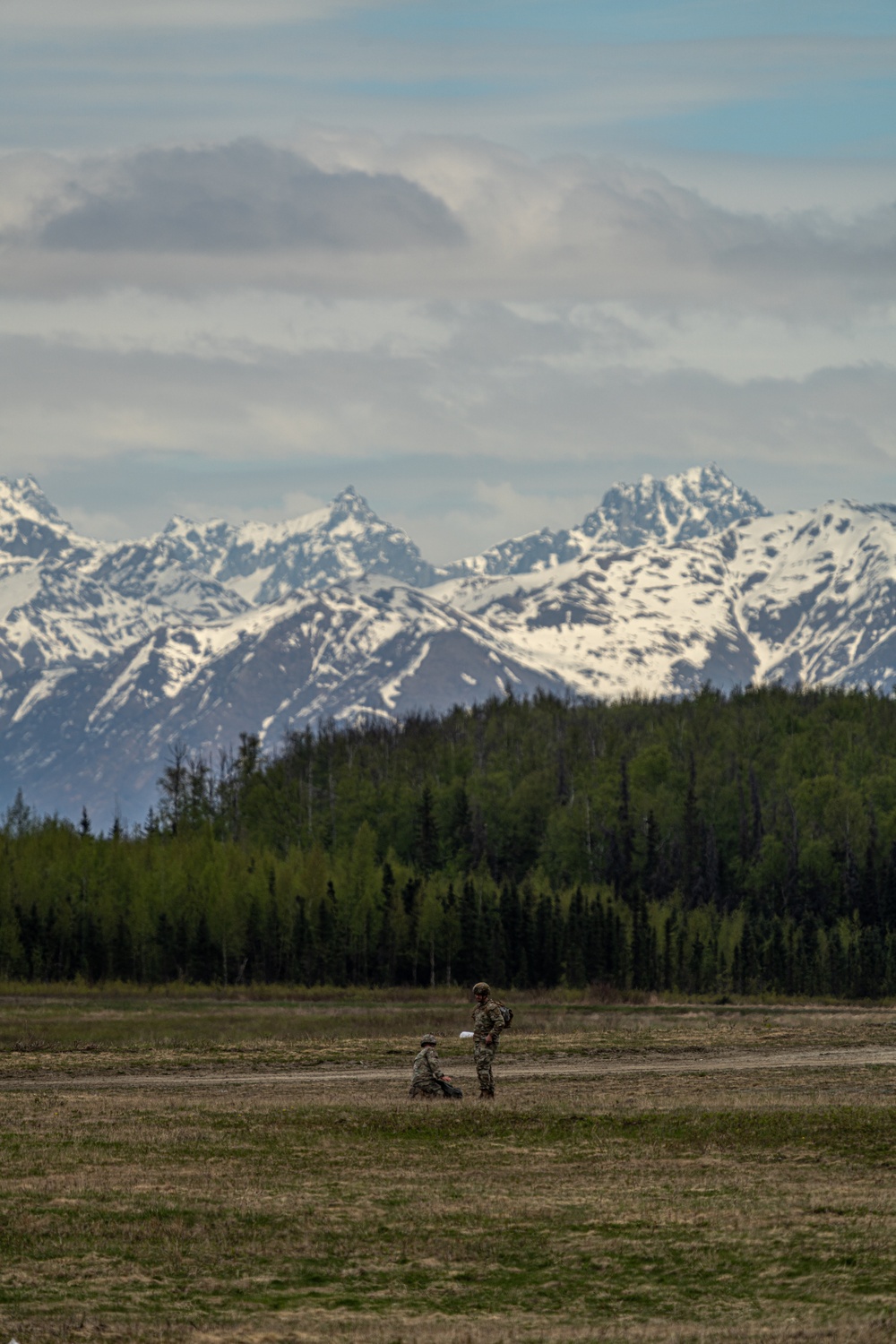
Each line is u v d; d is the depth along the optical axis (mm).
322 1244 95875
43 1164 123375
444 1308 83438
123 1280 87562
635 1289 87000
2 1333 77250
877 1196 110750
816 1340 75188
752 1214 104125
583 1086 196500
